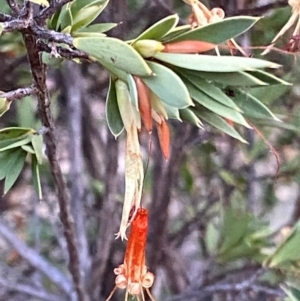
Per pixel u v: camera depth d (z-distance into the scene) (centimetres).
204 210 41
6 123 38
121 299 39
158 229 36
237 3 29
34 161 19
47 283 40
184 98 12
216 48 15
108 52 13
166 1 34
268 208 41
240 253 29
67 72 37
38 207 45
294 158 38
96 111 45
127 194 14
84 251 35
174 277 41
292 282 28
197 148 40
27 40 16
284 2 26
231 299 40
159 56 13
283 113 30
